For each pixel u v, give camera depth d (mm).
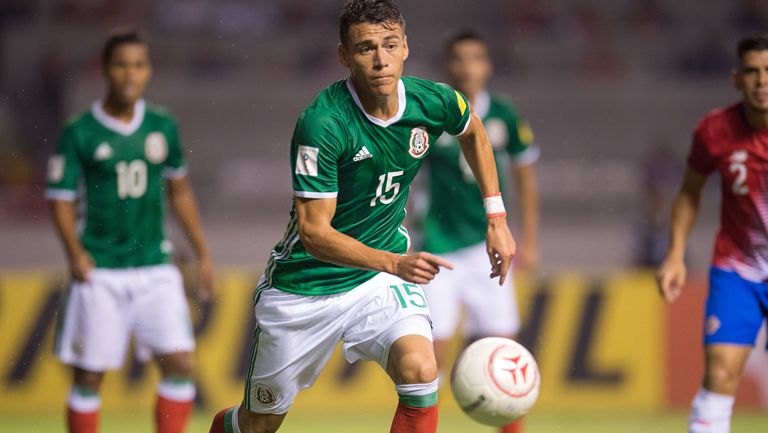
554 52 79625
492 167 17156
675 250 21156
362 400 34719
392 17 15023
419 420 15789
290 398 17656
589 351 35250
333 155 15375
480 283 26781
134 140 23250
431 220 26859
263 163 73312
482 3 83625
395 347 16156
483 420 16172
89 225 23250
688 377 35188
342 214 16438
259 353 17375
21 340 34781
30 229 62469
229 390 34438
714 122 20078
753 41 19078
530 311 35469
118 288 23109
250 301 35281
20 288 35125
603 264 59969
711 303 19938
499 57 78562
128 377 34312
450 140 26188
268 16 82688
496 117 27453
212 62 77375
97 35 78812
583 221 66750
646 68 79438
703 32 81562
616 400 34938
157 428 23125
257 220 66875
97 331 22953
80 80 73750
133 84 23094
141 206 23344
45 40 77812
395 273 14742
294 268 16859
